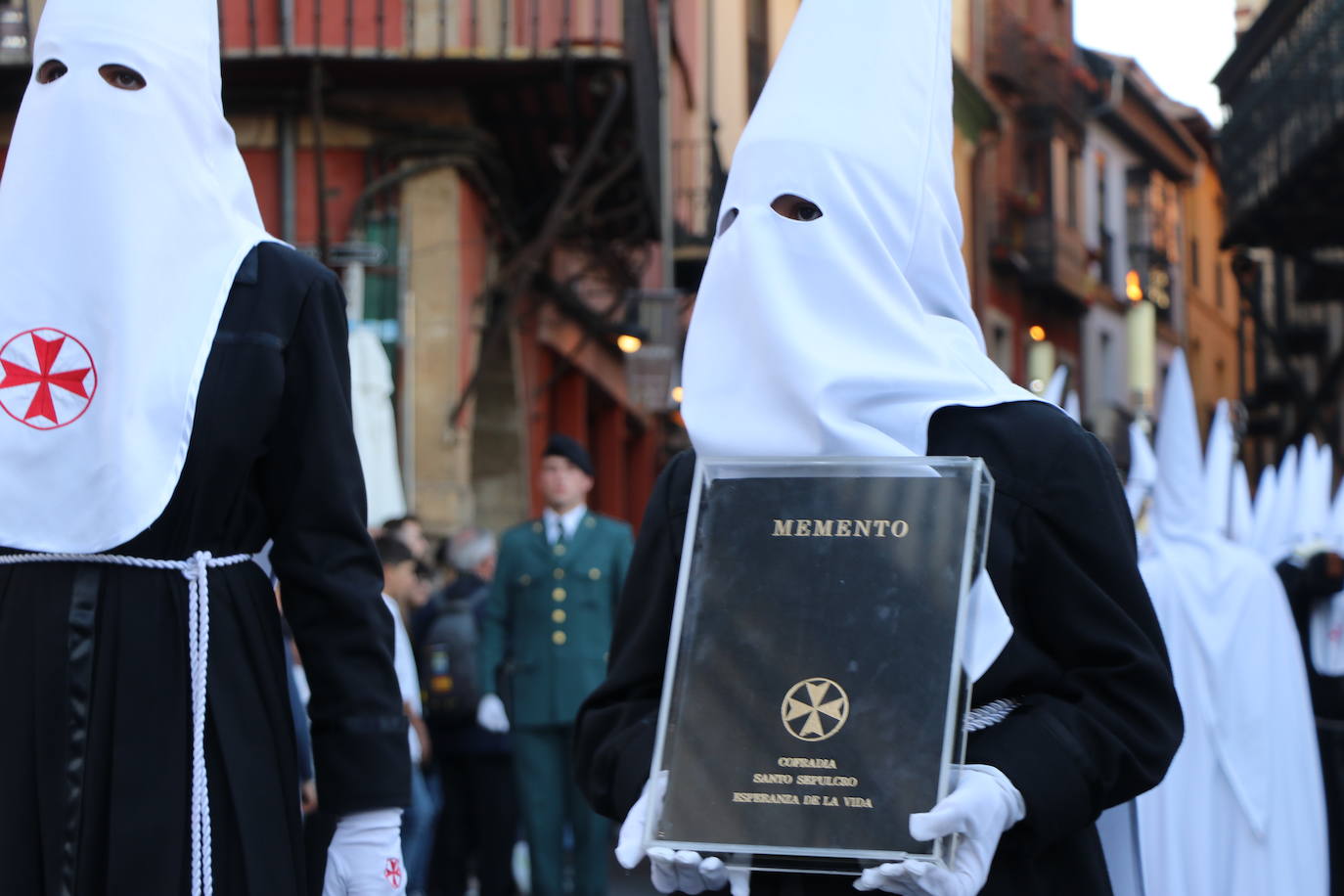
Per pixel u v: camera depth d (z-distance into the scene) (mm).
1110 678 2689
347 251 12641
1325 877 7562
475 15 12555
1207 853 7238
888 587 2605
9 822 2654
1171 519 7652
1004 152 34156
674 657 2658
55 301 2752
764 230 2832
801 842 2506
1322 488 10094
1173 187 47031
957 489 2633
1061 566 2711
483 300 13797
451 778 9164
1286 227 25875
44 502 2713
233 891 2699
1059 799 2576
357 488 2898
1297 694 7555
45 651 2680
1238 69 26094
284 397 2861
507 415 15797
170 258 2797
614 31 14250
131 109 2812
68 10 2859
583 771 2988
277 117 12773
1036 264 34688
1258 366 35312
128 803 2648
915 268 2902
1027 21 35938
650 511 3041
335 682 2846
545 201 14703
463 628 9039
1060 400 9141
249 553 2885
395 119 12867
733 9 26609
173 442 2725
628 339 17594
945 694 2535
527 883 10125
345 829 2863
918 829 2434
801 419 2717
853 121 2865
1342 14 20922
